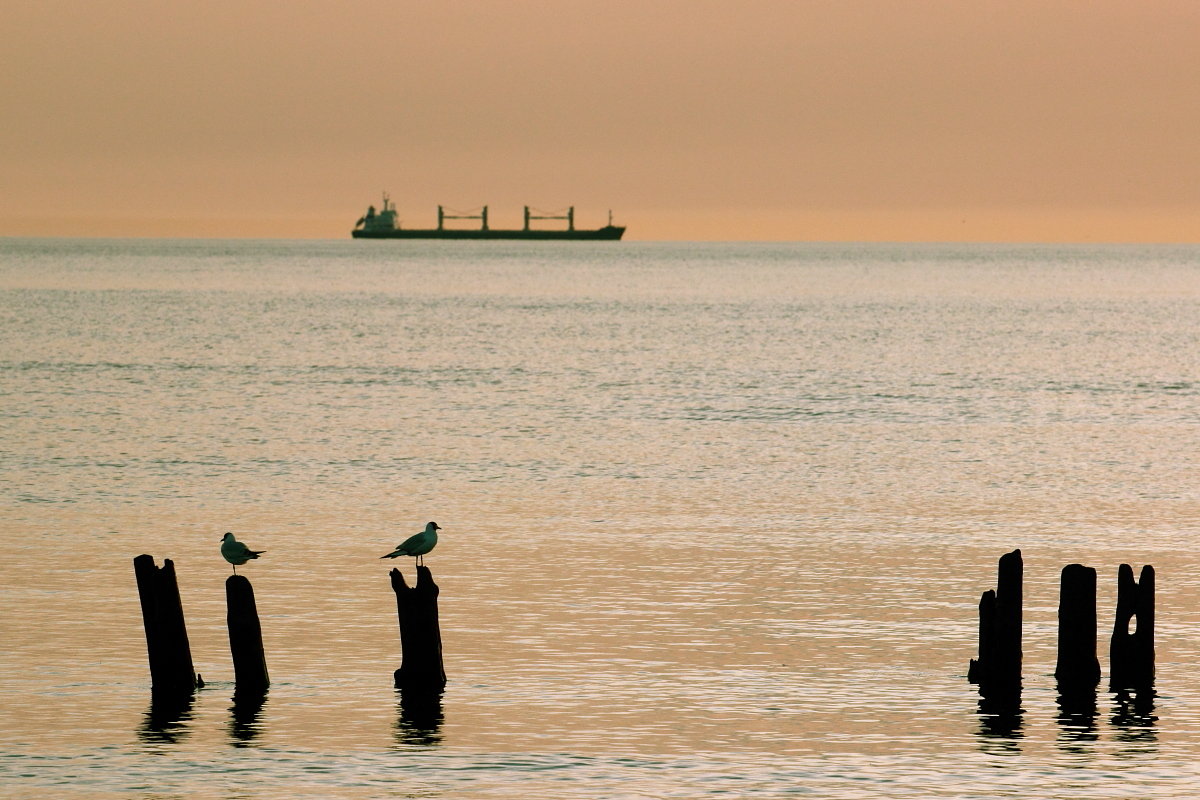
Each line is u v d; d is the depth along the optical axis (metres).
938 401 165.25
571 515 91.06
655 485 103.62
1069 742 50.12
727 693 54.78
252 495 97.69
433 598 54.50
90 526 85.62
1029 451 123.38
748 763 48.09
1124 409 158.62
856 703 53.88
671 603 67.75
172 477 105.19
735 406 158.50
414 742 49.72
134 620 63.66
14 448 119.50
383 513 91.12
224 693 54.28
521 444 125.56
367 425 138.50
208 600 67.69
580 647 60.47
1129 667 55.91
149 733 50.38
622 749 49.25
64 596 67.81
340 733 50.53
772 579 72.81
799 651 60.22
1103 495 100.38
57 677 55.88
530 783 46.44
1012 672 54.19
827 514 92.25
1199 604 67.94
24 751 48.75
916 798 45.47
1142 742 50.19
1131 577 55.84
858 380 190.62
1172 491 102.19
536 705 53.38
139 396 165.12
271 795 45.47
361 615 65.12
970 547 81.56
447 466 112.06
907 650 60.47
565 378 191.25
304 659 58.50
